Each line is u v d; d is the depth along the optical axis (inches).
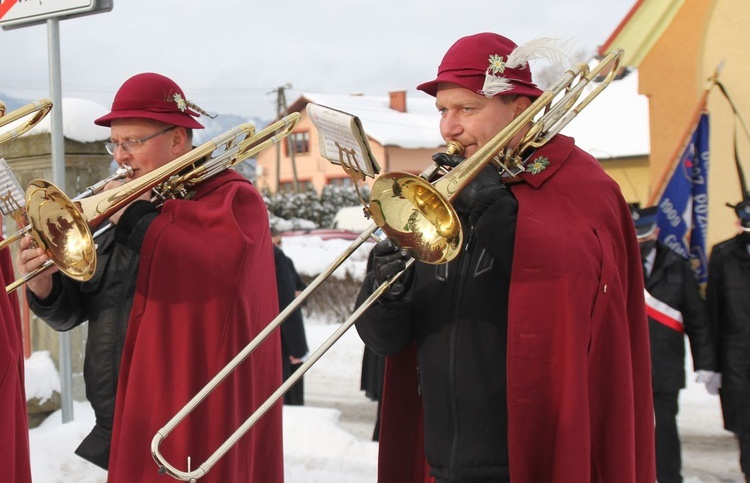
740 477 225.1
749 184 378.6
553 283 93.7
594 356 96.1
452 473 99.3
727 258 210.2
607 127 576.7
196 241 118.0
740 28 389.4
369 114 1386.6
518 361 94.4
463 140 101.7
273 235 316.5
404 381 111.8
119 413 120.6
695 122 275.6
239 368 123.3
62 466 196.1
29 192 111.9
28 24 212.5
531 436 94.3
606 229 98.1
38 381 229.3
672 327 207.0
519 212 95.7
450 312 100.5
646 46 413.4
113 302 126.7
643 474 102.9
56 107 210.2
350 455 224.8
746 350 206.4
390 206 96.0
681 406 299.3
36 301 126.0
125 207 121.6
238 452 124.6
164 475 117.8
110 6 202.2
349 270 510.6
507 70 100.0
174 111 127.8
